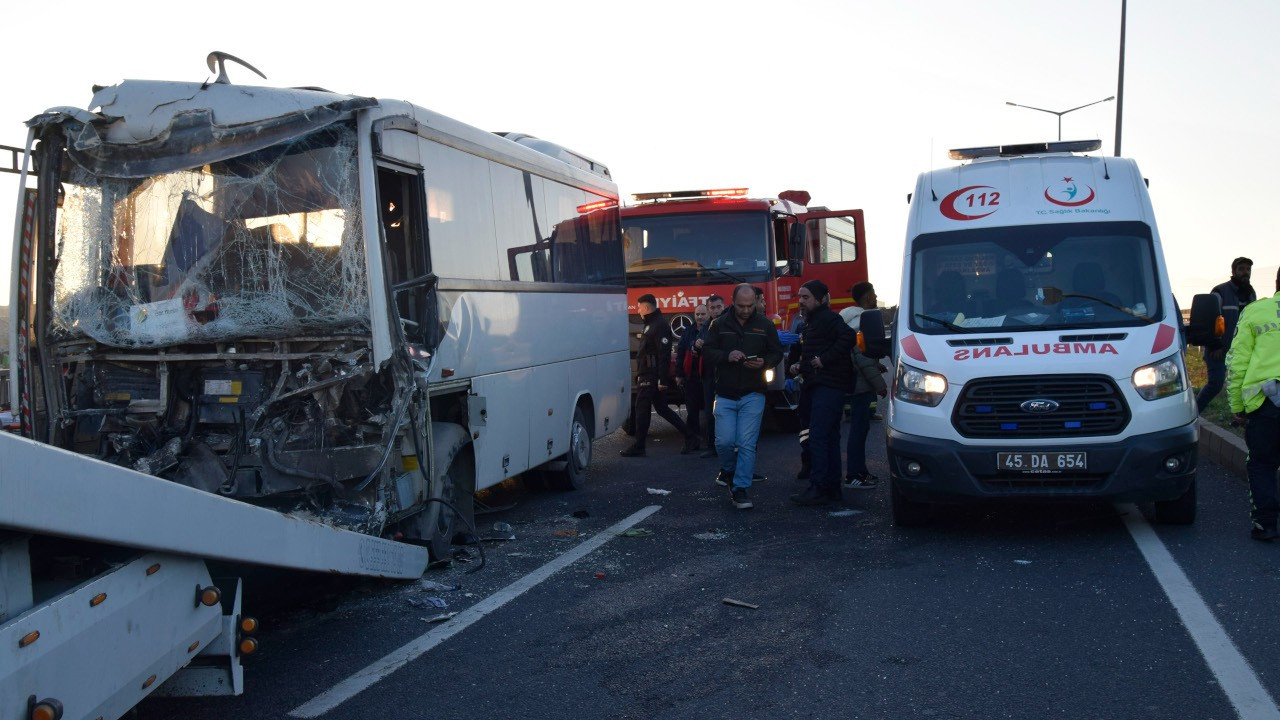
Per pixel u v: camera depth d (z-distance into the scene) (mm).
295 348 6742
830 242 20516
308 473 6637
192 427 6805
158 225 6926
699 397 13477
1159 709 4613
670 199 15578
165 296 6867
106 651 3805
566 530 8852
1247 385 7367
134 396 6945
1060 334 7934
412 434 7211
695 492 10562
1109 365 7625
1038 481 7688
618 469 12383
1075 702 4734
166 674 4227
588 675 5305
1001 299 8398
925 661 5344
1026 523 8508
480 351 8414
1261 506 7449
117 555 4000
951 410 7844
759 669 5312
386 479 6879
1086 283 8320
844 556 7637
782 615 6227
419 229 7473
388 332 6688
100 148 6840
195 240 6883
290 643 5992
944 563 7316
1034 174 9133
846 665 5328
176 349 6840
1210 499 9047
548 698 5004
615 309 12492
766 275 14969
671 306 14969
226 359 6742
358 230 6723
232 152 6695
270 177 6824
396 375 6742
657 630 6016
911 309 8555
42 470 3418
